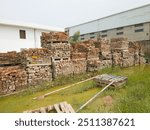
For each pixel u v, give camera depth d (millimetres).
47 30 18078
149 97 5047
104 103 5180
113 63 12141
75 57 9789
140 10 21406
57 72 8570
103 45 11719
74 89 6992
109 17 25484
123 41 13031
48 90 7281
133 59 14180
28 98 6297
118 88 6691
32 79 7668
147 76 7973
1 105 5656
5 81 6676
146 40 20953
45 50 8227
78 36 28703
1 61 8625
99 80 7273
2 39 14000
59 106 4805
